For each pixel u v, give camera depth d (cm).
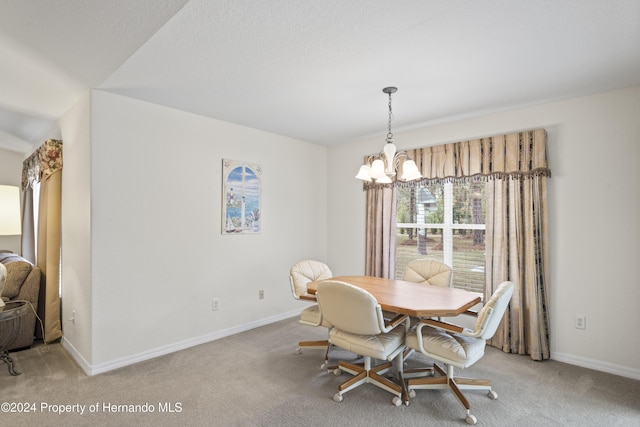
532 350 295
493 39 196
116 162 280
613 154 273
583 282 285
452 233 368
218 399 229
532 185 303
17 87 269
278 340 343
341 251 463
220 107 315
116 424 201
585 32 188
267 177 402
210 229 346
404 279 330
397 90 274
